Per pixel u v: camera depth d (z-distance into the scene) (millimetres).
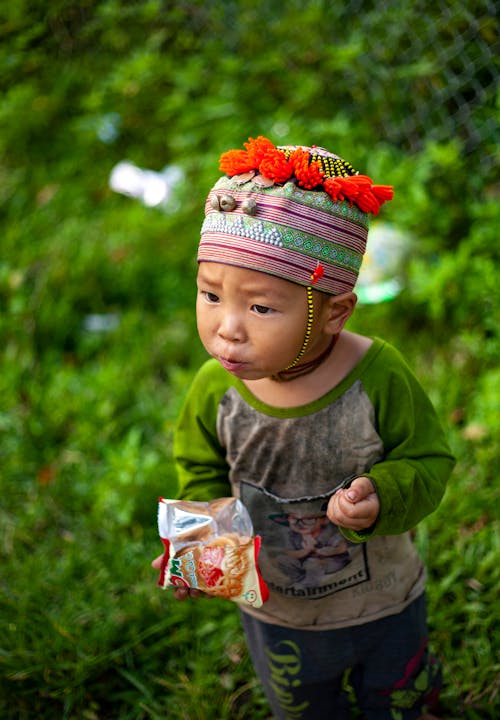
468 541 2293
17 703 2045
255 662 1752
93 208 4234
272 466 1459
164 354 3395
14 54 4426
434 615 2088
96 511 2543
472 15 3102
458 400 2768
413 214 3047
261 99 3766
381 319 3162
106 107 4266
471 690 1955
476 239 2908
